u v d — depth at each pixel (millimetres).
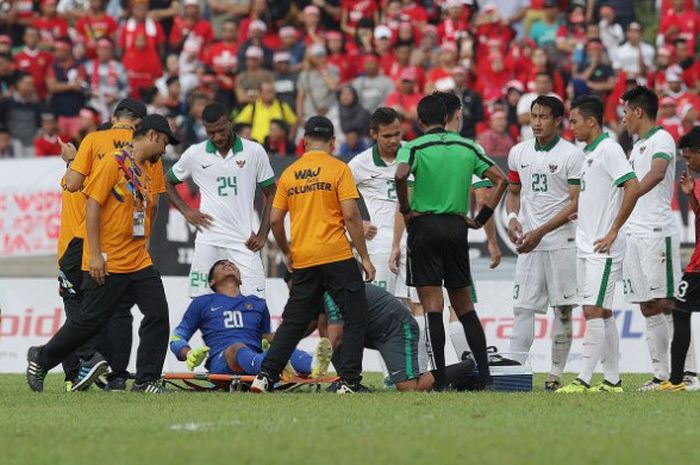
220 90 84938
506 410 33750
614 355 41625
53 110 86000
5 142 82438
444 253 40688
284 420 31828
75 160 41938
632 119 44438
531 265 45094
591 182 41688
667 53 88938
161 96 83312
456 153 40625
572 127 42219
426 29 89188
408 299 49719
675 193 61844
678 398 37000
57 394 40000
